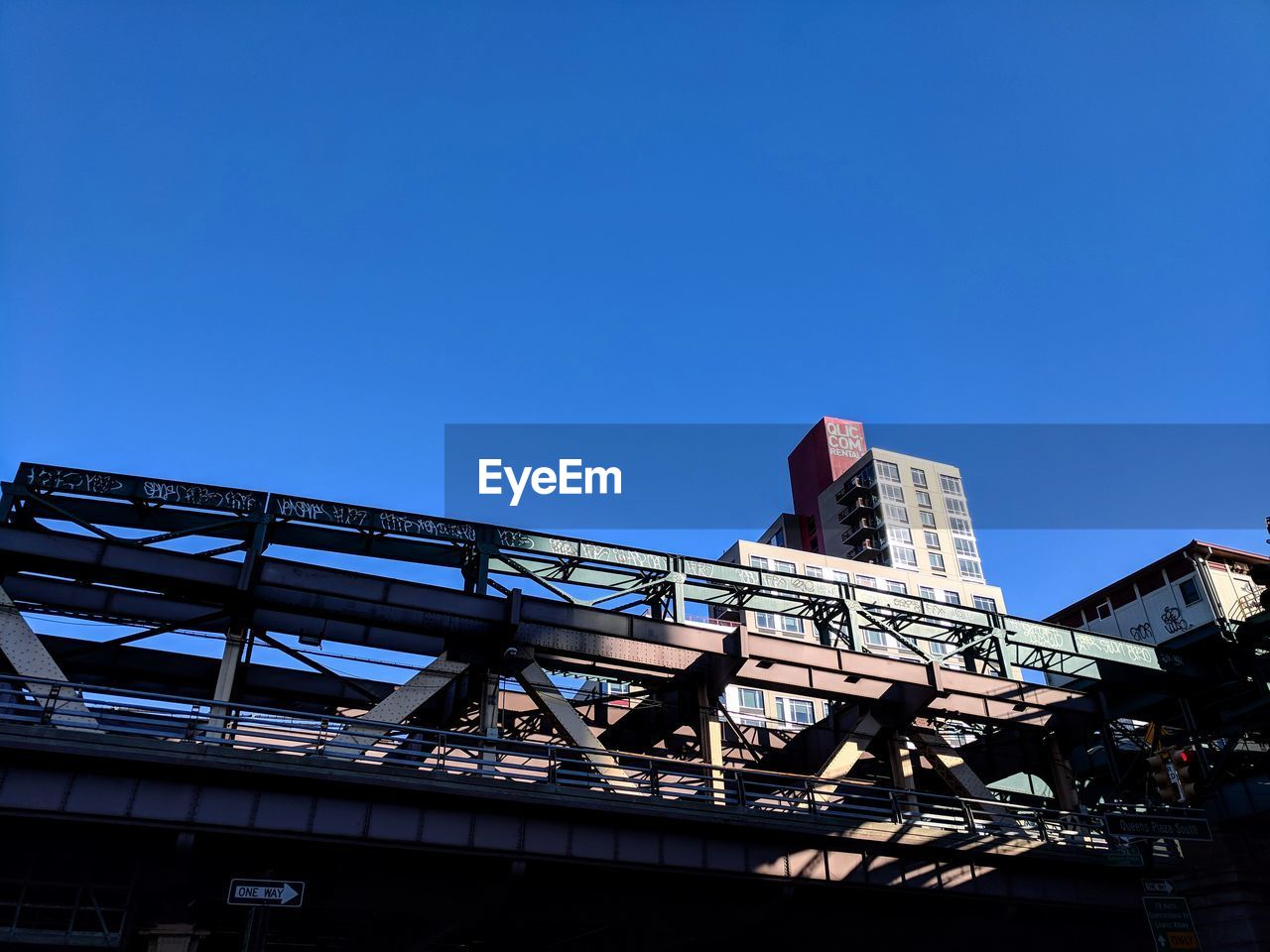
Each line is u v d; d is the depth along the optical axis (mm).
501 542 35469
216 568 30531
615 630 34062
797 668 35812
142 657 35281
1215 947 35406
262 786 25734
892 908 34094
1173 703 43719
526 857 27469
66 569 29812
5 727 23844
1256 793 39750
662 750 40062
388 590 31641
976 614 41000
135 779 24766
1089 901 35000
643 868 28594
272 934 31578
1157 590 78750
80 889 24250
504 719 37219
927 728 37625
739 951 34281
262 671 36656
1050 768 40750
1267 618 41562
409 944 31031
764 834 30266
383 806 26656
